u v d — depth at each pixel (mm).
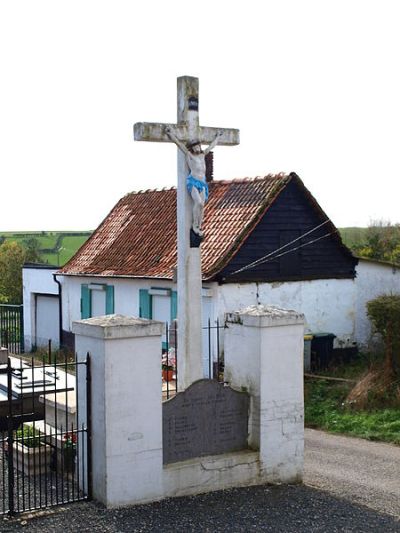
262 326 11109
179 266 11945
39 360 24328
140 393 9961
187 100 11953
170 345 18125
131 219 26953
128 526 9219
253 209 21422
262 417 11148
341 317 22641
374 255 33188
